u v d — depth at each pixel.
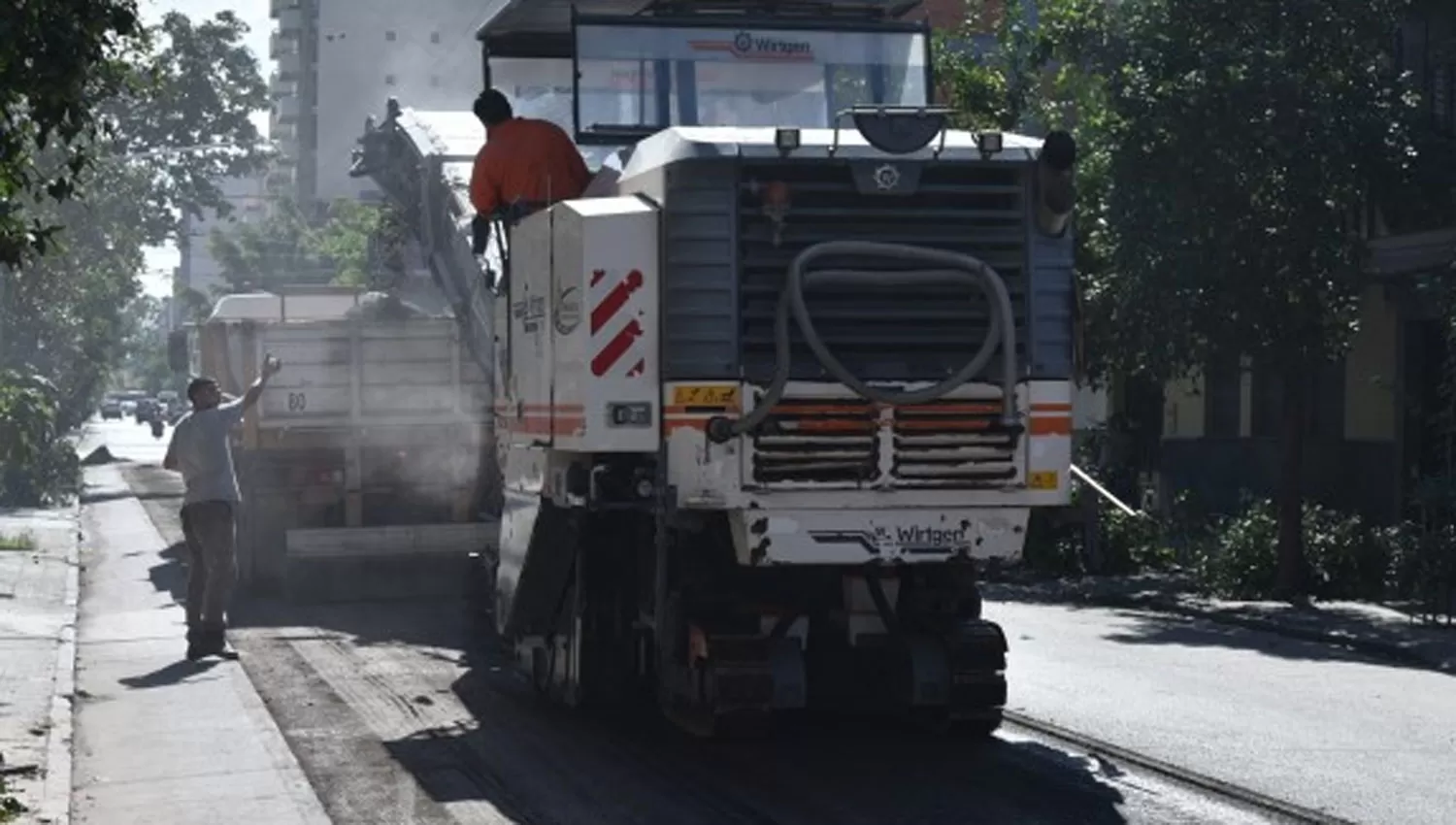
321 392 21.39
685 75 14.34
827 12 15.05
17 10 10.18
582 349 11.64
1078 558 27.02
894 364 11.57
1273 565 23.73
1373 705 14.77
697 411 11.44
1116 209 23.36
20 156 11.59
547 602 13.75
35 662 16.92
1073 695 15.16
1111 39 23.69
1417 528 21.88
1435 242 24.55
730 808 10.66
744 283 11.51
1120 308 23.81
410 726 13.56
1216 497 31.48
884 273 11.52
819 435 11.48
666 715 12.71
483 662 16.78
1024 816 10.42
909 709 13.34
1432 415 24.38
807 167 11.57
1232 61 22.42
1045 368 11.76
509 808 10.78
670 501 11.51
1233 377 30.39
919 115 11.61
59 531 35.09
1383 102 23.17
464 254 19.48
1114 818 10.39
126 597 23.83
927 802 10.80
